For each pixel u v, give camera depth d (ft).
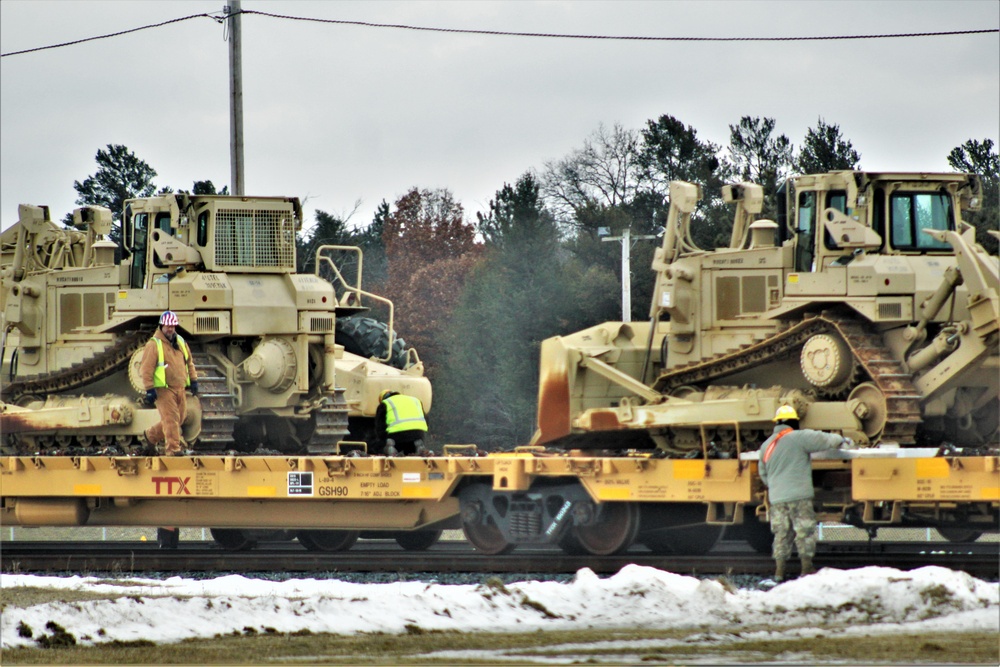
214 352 218.59
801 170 550.77
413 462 188.03
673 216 221.87
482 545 192.54
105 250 243.60
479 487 190.70
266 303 216.54
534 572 173.37
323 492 192.75
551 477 188.75
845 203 199.62
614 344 224.12
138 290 216.95
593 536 187.21
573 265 574.97
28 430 226.99
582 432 220.02
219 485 197.67
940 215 199.72
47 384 236.84
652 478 176.55
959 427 195.42
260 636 133.28
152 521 208.03
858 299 187.73
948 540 216.33
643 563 173.37
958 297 187.32
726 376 213.46
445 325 644.27
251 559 186.50
